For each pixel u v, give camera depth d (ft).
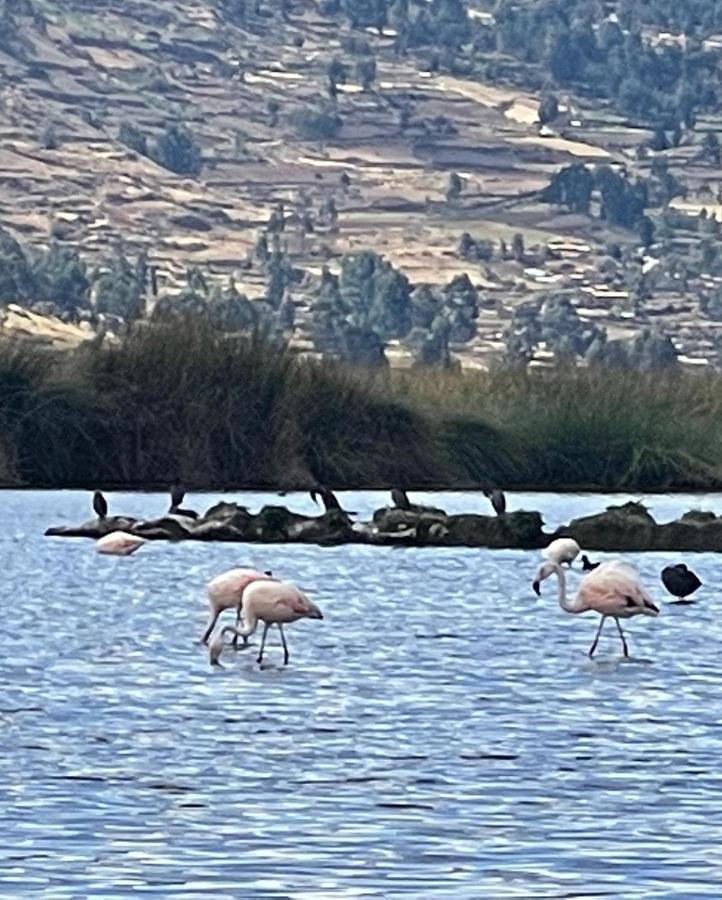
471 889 57.52
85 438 193.47
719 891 57.36
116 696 86.28
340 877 58.65
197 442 194.08
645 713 82.84
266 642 103.30
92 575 135.23
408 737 77.61
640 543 154.92
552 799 67.62
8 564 141.28
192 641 103.81
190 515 162.40
